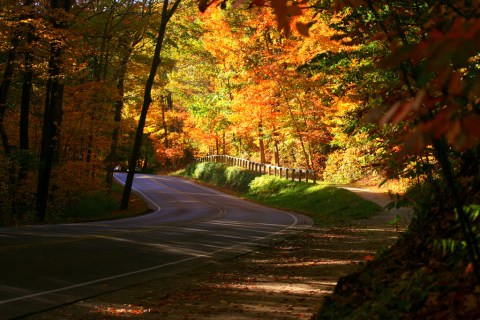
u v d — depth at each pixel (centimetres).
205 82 5344
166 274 1046
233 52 3306
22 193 2394
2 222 2155
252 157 5522
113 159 3584
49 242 1412
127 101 3703
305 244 1562
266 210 2967
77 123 2745
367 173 3553
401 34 353
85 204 2784
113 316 695
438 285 343
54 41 1980
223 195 4169
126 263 1154
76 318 686
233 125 4406
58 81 2233
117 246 1400
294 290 873
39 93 3097
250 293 853
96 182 2817
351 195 2848
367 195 2872
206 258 1270
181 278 1008
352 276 484
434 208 457
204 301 793
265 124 3669
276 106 3512
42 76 2175
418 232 458
